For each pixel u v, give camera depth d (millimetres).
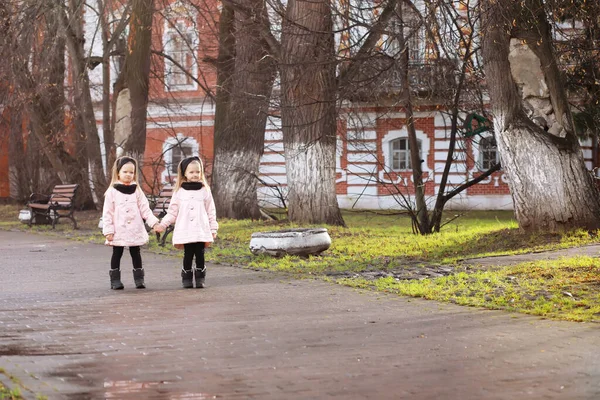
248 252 17641
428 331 8703
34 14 28594
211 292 12094
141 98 30188
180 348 7934
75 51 32000
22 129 38531
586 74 21625
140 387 6438
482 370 6883
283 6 23281
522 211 18328
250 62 25781
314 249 16688
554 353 7492
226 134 28281
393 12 21219
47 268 15734
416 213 22703
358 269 14484
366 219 30312
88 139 32969
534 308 9961
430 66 21906
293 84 23125
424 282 12398
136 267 12789
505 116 18422
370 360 7316
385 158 41219
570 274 12391
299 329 8891
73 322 9531
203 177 12906
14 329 9117
